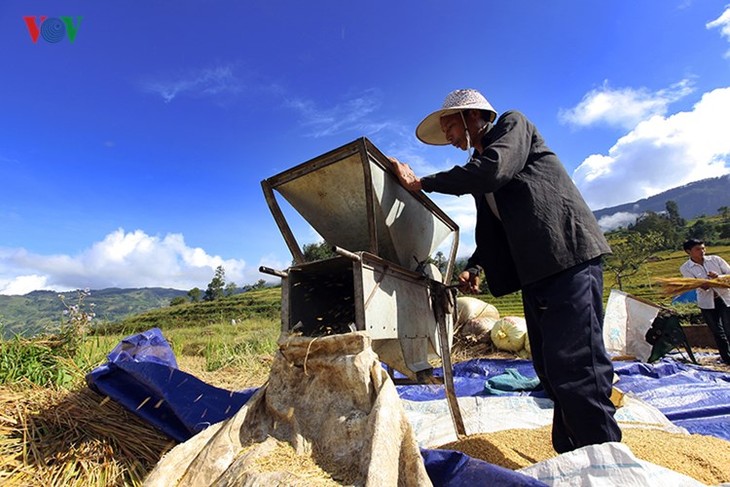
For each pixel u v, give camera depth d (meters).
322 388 1.68
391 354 2.55
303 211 2.66
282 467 1.44
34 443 2.36
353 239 2.65
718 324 6.50
